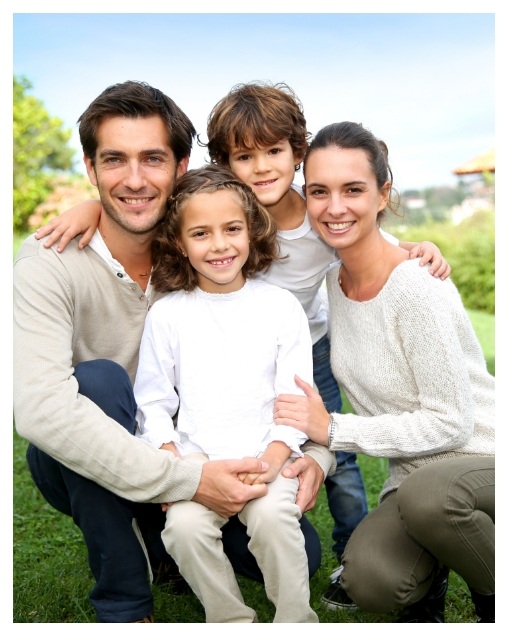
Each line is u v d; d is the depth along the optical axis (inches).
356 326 103.7
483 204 613.0
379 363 100.3
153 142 99.8
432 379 94.8
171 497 90.1
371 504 143.9
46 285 95.8
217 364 101.0
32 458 102.1
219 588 90.7
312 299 123.6
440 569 99.3
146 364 102.1
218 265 101.4
